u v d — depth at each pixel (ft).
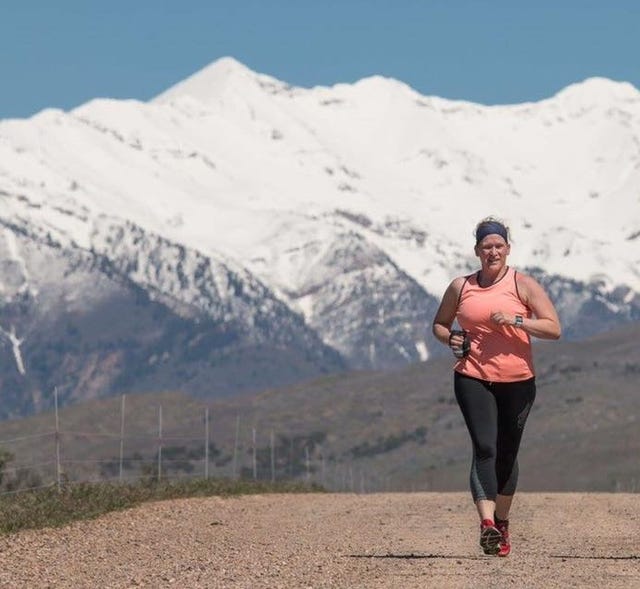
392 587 63.98
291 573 70.23
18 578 69.15
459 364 72.33
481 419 71.61
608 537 93.86
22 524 100.01
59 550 84.69
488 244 71.92
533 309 71.67
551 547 86.12
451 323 73.67
